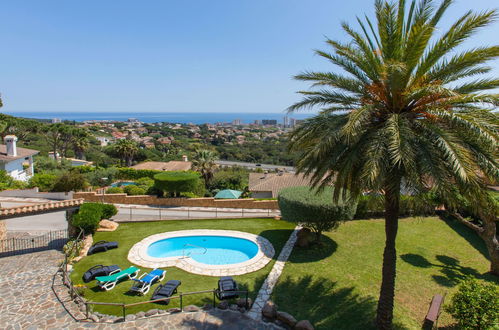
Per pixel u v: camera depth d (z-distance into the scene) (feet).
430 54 29.89
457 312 30.99
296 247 59.00
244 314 35.83
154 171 149.38
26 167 138.82
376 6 31.86
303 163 35.60
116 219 78.89
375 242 60.54
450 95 27.09
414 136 28.68
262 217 81.87
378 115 32.76
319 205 52.95
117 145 181.47
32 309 36.09
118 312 36.29
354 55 32.50
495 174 26.16
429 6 30.50
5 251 57.21
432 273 47.39
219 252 61.16
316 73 35.06
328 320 35.65
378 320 33.94
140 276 46.57
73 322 33.53
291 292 41.86
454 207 28.02
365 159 29.12
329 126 32.19
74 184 105.09
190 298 39.93
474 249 56.65
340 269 49.01
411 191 28.04
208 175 136.56
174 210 93.09
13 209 54.85
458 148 26.09
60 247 59.72
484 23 26.99
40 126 183.62
